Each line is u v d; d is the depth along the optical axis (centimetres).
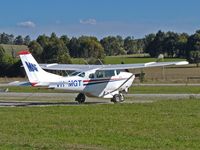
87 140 1747
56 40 12181
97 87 3612
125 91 3762
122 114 2605
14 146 1588
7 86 6156
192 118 2392
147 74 9175
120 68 3700
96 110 2855
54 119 2402
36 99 4069
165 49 17850
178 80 7394
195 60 13600
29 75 3481
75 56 14062
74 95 4569
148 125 2141
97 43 14275
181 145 1636
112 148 1568
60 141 1720
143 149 1561
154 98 4047
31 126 2142
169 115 2531
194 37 16400
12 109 3009
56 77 3531
